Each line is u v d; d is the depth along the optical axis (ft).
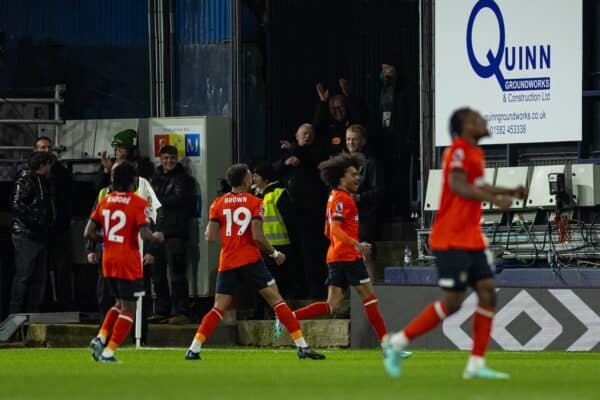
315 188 241.14
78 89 272.92
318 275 241.14
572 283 214.28
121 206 166.09
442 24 231.50
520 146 228.02
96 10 272.51
